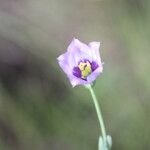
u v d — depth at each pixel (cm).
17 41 143
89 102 133
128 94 135
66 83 137
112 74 137
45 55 141
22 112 134
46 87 139
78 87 135
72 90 135
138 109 133
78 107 134
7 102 136
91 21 148
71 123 133
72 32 147
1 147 133
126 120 132
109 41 143
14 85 140
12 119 134
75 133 132
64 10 150
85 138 132
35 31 143
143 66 136
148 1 135
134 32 138
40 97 137
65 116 133
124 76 137
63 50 142
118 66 138
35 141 133
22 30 143
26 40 143
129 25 138
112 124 132
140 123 131
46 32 144
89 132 132
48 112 134
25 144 133
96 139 131
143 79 135
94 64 96
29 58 142
